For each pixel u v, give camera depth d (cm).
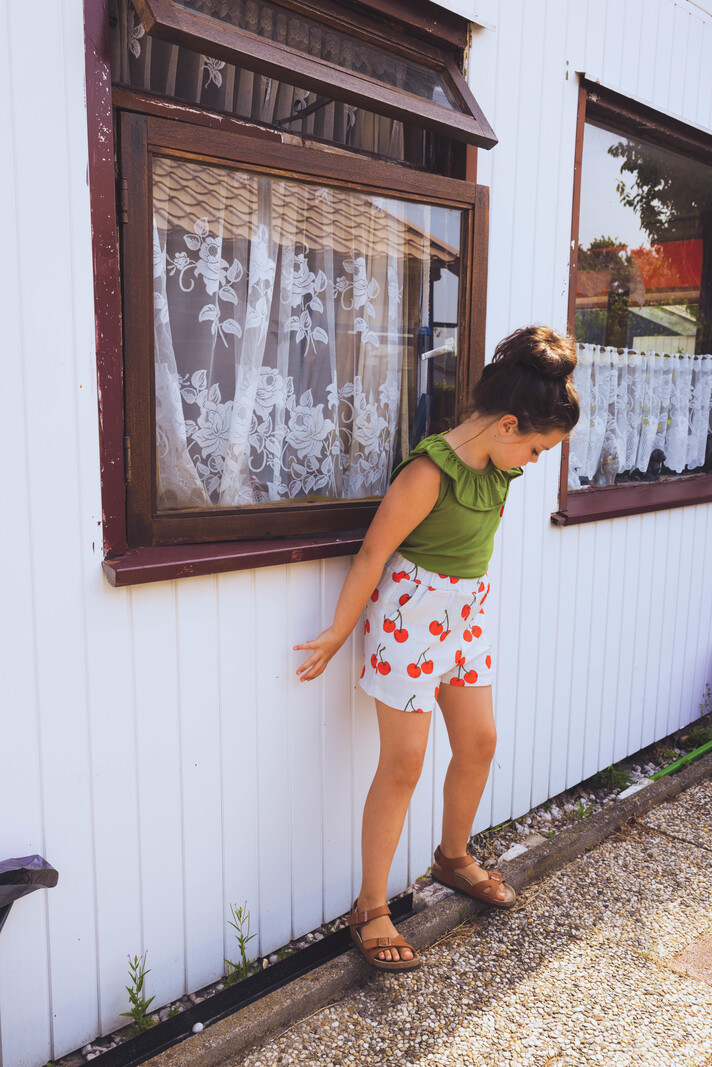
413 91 201
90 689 158
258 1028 174
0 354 140
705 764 321
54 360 147
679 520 331
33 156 140
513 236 239
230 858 187
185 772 176
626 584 306
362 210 199
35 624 150
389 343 213
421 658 183
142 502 166
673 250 342
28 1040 159
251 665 184
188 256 173
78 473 152
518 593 257
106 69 146
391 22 197
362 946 192
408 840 229
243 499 190
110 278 152
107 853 165
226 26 153
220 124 171
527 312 249
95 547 156
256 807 191
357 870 218
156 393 171
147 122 153
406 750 186
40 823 155
